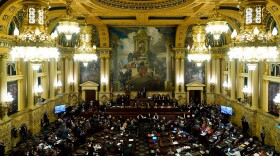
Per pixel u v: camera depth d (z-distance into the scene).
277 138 16.67
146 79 30.77
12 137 17.44
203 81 30.62
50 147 15.47
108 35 29.56
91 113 26.58
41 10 10.45
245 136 19.39
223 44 28.92
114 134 19.28
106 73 30.30
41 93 24.16
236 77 25.58
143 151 17.91
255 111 20.38
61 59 29.28
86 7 19.66
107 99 30.42
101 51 30.02
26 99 20.55
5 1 13.61
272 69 18.92
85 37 18.58
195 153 14.59
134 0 19.34
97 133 19.88
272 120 17.45
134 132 20.95
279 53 16.27
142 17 23.73
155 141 17.12
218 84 29.80
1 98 16.45
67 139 17.75
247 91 21.81
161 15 23.33
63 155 16.22
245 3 9.81
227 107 25.36
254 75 20.47
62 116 24.78
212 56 29.88
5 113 16.47
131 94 30.55
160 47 30.42
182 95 30.42
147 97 30.00
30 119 20.42
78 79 30.62
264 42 9.21
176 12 21.12
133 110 27.25
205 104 28.92
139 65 30.67
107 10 20.22
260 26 9.65
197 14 21.30
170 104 28.86
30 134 19.72
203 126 20.34
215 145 16.53
